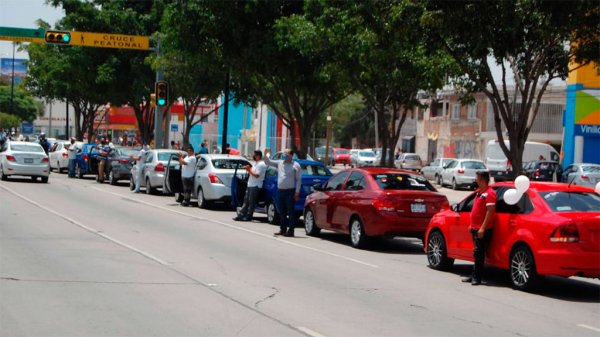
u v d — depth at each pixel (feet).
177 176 81.76
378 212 49.70
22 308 28.50
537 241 36.09
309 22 79.00
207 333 25.76
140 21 136.98
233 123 237.86
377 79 78.38
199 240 51.75
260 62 86.33
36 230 52.54
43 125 372.58
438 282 39.47
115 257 42.04
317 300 32.50
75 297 30.86
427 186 52.85
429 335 27.04
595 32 56.24
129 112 270.67
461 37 54.60
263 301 31.73
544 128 185.57
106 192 93.61
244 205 67.05
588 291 38.75
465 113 197.36
